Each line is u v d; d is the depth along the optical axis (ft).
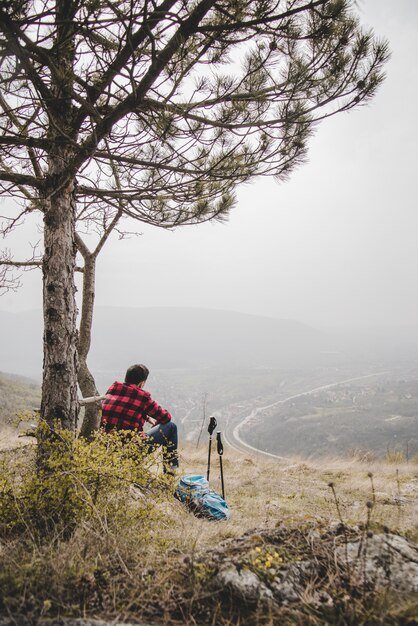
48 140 10.62
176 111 11.37
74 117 11.49
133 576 7.59
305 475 26.37
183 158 13.05
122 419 15.03
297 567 7.49
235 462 31.81
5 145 11.25
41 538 9.24
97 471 9.96
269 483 23.06
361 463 35.63
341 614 6.45
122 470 10.18
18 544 8.77
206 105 12.26
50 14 8.46
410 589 6.98
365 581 7.11
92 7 8.72
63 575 7.41
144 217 16.49
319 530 8.70
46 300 12.03
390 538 8.37
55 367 11.87
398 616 6.28
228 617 6.73
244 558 7.67
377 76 12.05
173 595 7.20
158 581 7.45
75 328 12.43
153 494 10.81
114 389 15.66
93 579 7.46
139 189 13.56
